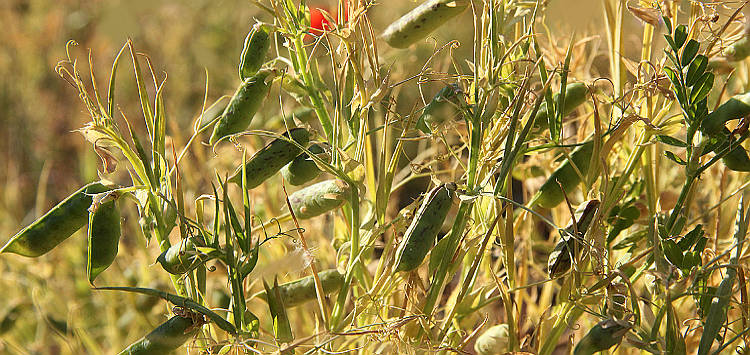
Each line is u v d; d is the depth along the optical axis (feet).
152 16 5.84
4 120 5.76
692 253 2.67
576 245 2.66
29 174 5.52
